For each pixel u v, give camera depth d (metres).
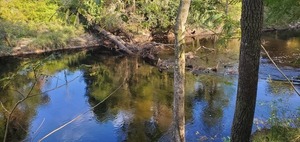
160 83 16.69
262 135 8.05
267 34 31.52
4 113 12.64
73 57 23.08
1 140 10.50
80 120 12.24
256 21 4.97
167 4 27.42
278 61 19.56
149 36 28.77
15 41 24.05
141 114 12.66
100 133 11.20
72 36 26.70
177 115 8.34
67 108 13.39
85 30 27.98
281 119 8.00
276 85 14.60
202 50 23.89
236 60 20.38
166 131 11.08
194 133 10.66
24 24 25.75
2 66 19.95
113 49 25.61
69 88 15.77
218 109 12.59
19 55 23.03
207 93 14.52
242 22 5.10
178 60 8.08
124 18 5.96
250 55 5.14
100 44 26.83
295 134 6.82
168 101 13.99
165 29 30.47
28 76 16.14
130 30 28.20
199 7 7.14
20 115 12.56
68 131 11.39
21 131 11.24
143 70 19.48
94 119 12.32
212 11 6.56
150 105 13.58
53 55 4.17
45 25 26.55
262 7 4.96
